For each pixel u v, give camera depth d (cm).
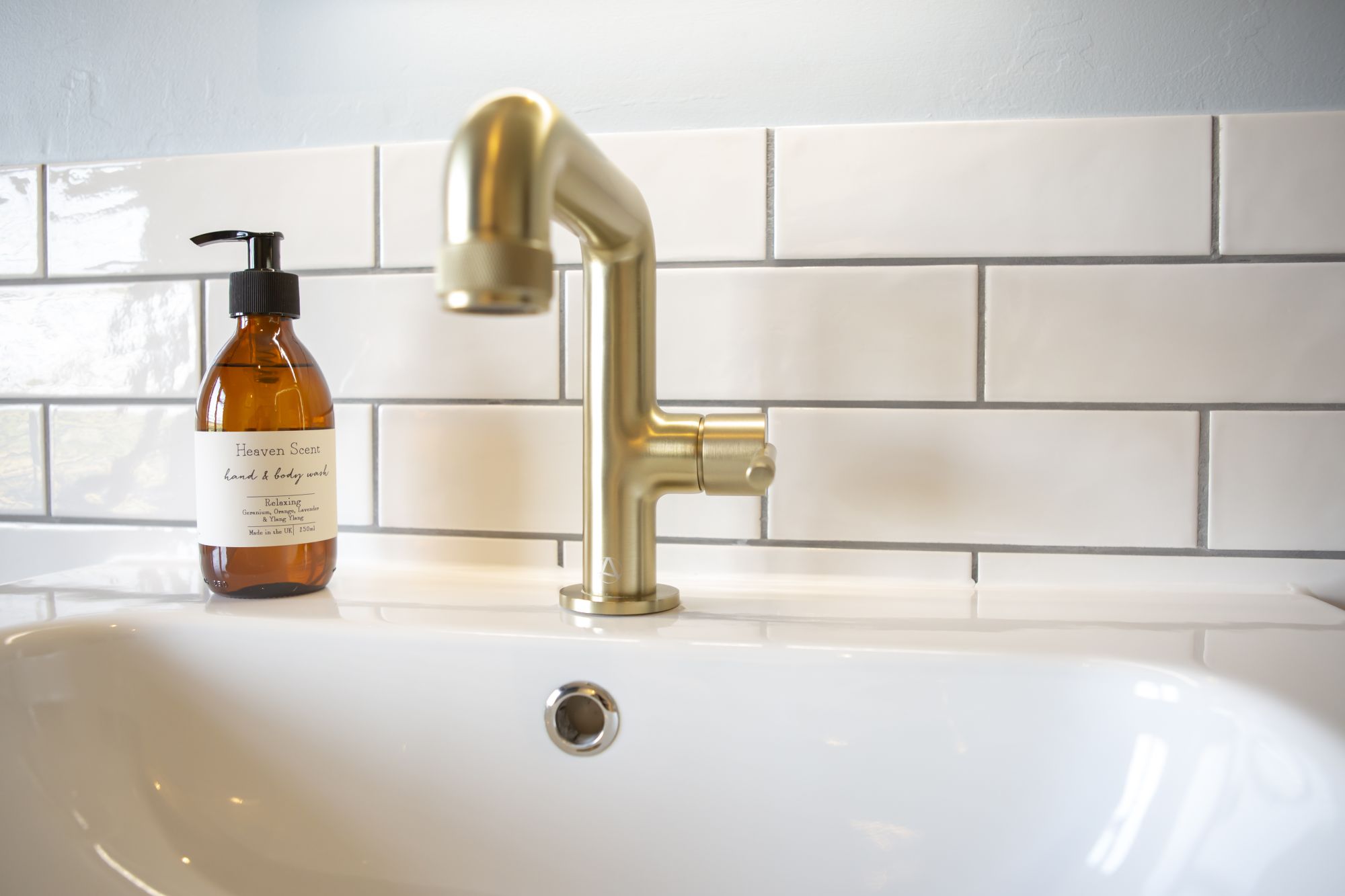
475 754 41
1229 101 51
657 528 55
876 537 53
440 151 56
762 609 47
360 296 57
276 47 58
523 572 56
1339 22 50
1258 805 30
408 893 41
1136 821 34
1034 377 52
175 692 43
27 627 41
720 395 54
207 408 47
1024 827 37
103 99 60
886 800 38
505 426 56
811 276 53
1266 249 50
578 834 40
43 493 61
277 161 58
